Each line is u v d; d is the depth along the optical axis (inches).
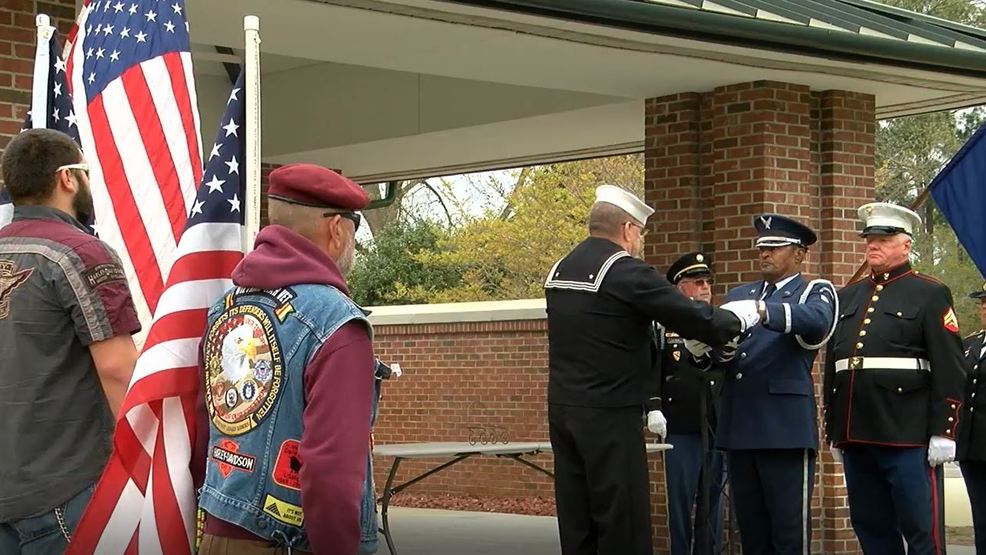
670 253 400.5
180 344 159.5
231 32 343.9
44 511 154.7
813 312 254.2
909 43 349.1
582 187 887.7
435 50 352.2
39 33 207.8
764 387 263.0
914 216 285.9
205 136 485.1
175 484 153.7
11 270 157.5
